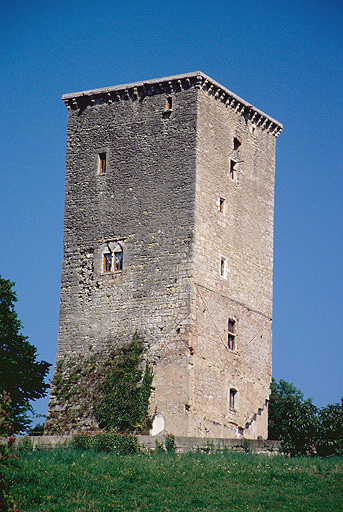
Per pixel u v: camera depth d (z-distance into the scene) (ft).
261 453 341.00
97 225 371.97
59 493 271.49
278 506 270.46
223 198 369.30
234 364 363.97
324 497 279.49
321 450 350.64
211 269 359.87
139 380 351.67
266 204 388.57
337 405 357.00
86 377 360.69
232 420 359.25
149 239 361.30
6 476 274.16
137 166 369.30
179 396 344.69
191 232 354.95
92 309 366.22
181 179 360.69
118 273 364.58
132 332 357.20
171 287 353.92
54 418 361.71
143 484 283.59
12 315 382.22
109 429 351.25
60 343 368.68
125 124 374.84
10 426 249.34
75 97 383.65
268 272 385.29
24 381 383.65
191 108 364.38
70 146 382.83
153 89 371.56
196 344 349.61
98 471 290.35
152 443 326.44
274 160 395.96
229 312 364.99
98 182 374.84
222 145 371.97
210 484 286.05
